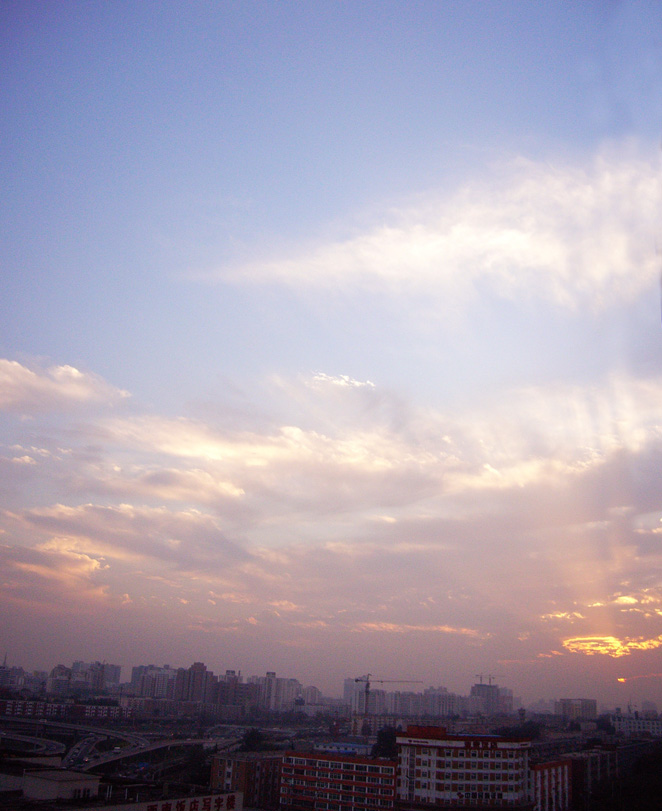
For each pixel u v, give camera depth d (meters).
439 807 160.00
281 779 184.25
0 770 103.19
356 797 171.25
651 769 197.00
